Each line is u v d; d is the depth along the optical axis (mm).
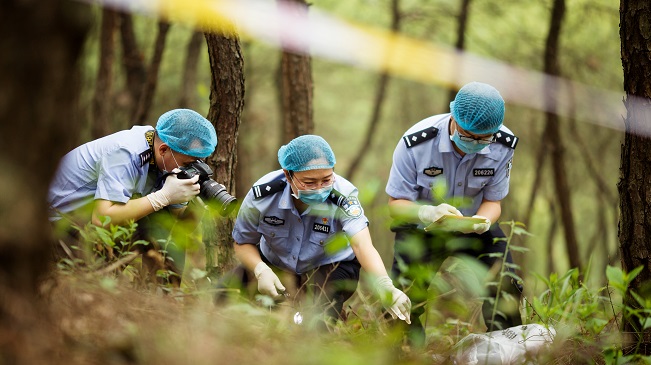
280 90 13773
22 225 2441
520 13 15055
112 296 3314
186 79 12852
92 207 5254
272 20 7129
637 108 4477
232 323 3576
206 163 5969
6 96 2365
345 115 19906
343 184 5480
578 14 13969
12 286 2510
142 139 5453
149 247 5387
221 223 6219
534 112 14359
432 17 14805
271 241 5562
